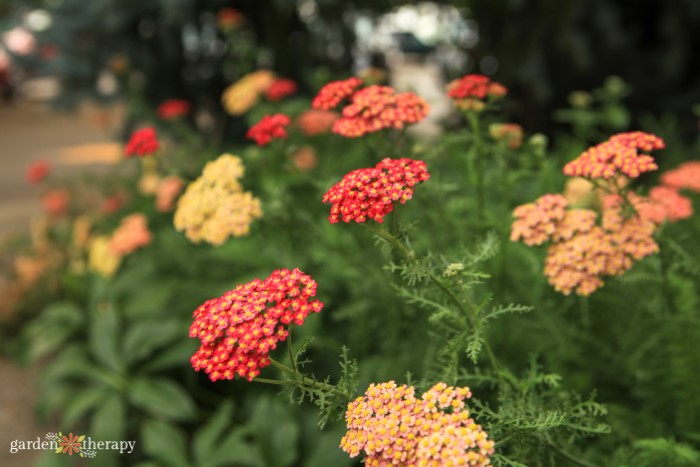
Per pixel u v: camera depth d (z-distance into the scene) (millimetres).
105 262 4453
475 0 5465
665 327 2176
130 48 5887
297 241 2898
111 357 3637
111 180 5680
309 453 2850
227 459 2904
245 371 1357
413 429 1295
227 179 2568
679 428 2094
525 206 2062
